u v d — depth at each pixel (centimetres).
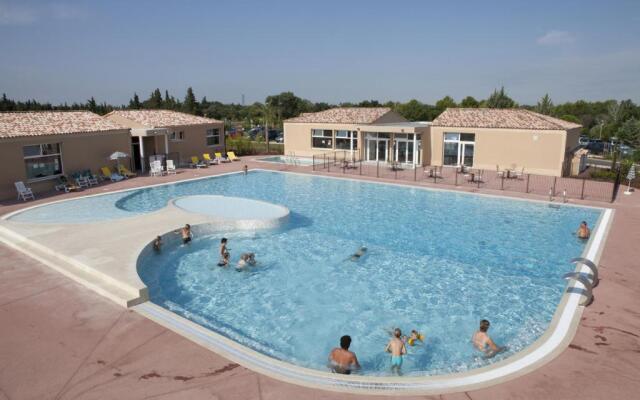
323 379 740
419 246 1619
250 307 1148
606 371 766
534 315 1096
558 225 1850
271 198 2420
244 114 10500
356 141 3722
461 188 2539
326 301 1186
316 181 2895
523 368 774
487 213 2062
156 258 1458
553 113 6725
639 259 1350
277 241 1664
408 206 2216
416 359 912
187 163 3591
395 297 1209
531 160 3027
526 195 2331
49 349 837
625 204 2128
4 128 2339
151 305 1035
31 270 1259
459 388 713
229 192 2578
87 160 2728
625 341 870
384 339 1001
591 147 5434
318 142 3962
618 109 7412
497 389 711
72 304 1034
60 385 724
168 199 2411
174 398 685
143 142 3338
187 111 8094
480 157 3219
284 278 1332
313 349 957
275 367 777
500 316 1095
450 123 3338
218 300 1184
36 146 2430
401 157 3544
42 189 2462
